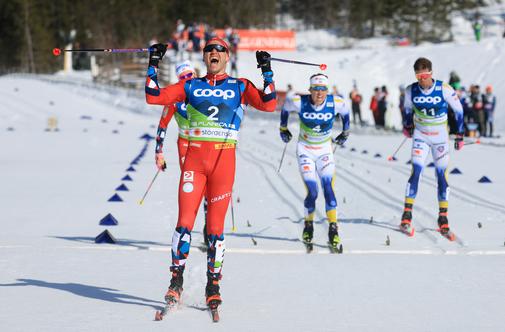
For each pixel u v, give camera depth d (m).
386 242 16.98
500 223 19.69
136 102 78.44
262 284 12.89
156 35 157.75
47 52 153.00
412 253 16.03
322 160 16.97
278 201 23.84
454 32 153.50
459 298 11.88
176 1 166.25
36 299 11.69
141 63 98.25
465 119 50.88
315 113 16.98
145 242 17.03
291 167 33.66
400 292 12.29
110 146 45.59
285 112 17.42
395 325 10.26
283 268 14.27
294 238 17.69
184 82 11.71
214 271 11.21
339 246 16.20
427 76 18.59
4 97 78.00
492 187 26.91
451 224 19.52
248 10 168.88
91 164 35.59
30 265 14.31
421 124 18.88
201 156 11.52
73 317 10.63
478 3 174.12
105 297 11.88
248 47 106.56
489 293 12.20
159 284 12.85
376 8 159.12
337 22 175.38
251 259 15.26
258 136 55.06
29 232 18.38
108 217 19.77
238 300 11.78
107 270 13.95
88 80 94.44
